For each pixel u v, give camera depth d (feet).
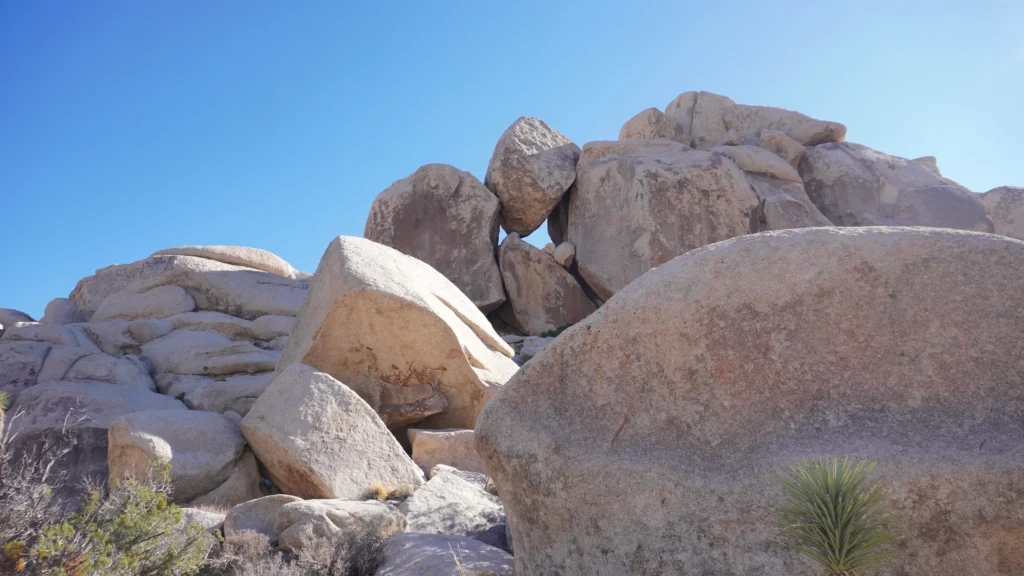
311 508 20.21
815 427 12.66
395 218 70.54
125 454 26.73
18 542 14.71
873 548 10.71
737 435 13.26
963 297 12.64
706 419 13.69
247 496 28.22
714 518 12.67
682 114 85.25
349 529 20.08
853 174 73.41
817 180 74.74
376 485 26.05
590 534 13.96
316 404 27.96
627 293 15.35
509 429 15.44
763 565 12.02
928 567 10.96
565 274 70.08
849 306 13.37
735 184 68.44
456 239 69.82
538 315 68.80
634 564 13.25
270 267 58.65
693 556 12.71
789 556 11.87
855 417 12.50
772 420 13.10
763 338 13.74
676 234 66.85
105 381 39.06
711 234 66.95
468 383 34.73
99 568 14.99
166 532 17.15
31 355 40.14
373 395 33.96
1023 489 10.63
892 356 12.74
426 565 17.44
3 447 18.07
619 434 14.37
